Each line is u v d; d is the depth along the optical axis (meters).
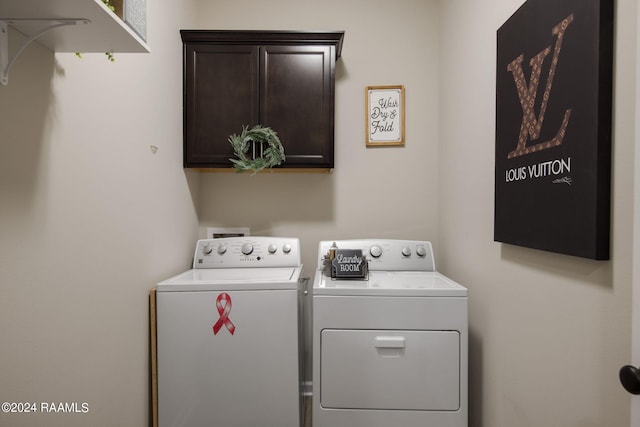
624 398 0.75
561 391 0.96
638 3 0.67
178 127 1.75
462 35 1.70
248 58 1.82
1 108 0.74
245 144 1.76
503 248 1.29
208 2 2.12
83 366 0.99
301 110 1.83
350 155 2.14
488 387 1.41
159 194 1.52
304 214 2.14
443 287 1.41
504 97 1.23
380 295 1.38
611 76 0.79
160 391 1.37
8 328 0.76
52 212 0.88
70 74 0.94
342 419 1.38
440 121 2.07
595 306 0.83
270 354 1.39
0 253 0.74
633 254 0.68
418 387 1.36
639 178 0.67
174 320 1.38
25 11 0.68
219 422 1.38
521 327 1.17
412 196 2.14
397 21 2.13
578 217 0.85
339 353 1.38
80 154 0.98
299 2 2.12
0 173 0.74
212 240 1.86
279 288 1.40
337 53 1.98
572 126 0.88
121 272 1.19
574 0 0.87
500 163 1.26
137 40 0.83
